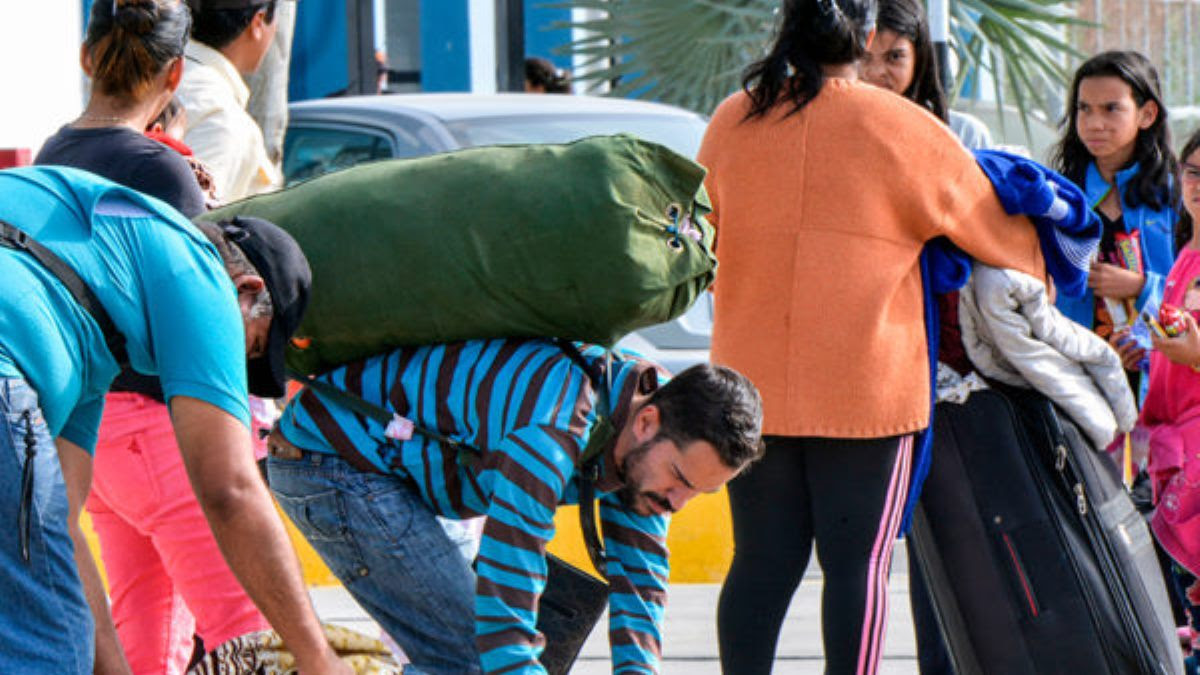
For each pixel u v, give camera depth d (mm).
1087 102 16703
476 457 10625
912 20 14359
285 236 10188
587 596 11312
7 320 8992
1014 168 12992
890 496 12891
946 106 14719
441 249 10477
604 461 10586
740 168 13156
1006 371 13266
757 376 12945
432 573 11062
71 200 9414
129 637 13203
